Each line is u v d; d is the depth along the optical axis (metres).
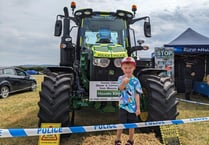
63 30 5.48
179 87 11.55
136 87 3.80
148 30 5.81
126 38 5.75
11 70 11.33
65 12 5.49
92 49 4.81
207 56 11.40
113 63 4.59
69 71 4.93
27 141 4.65
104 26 5.73
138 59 5.79
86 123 5.67
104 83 4.58
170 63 9.73
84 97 4.77
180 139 4.62
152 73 5.04
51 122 4.17
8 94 10.73
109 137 4.68
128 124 3.58
